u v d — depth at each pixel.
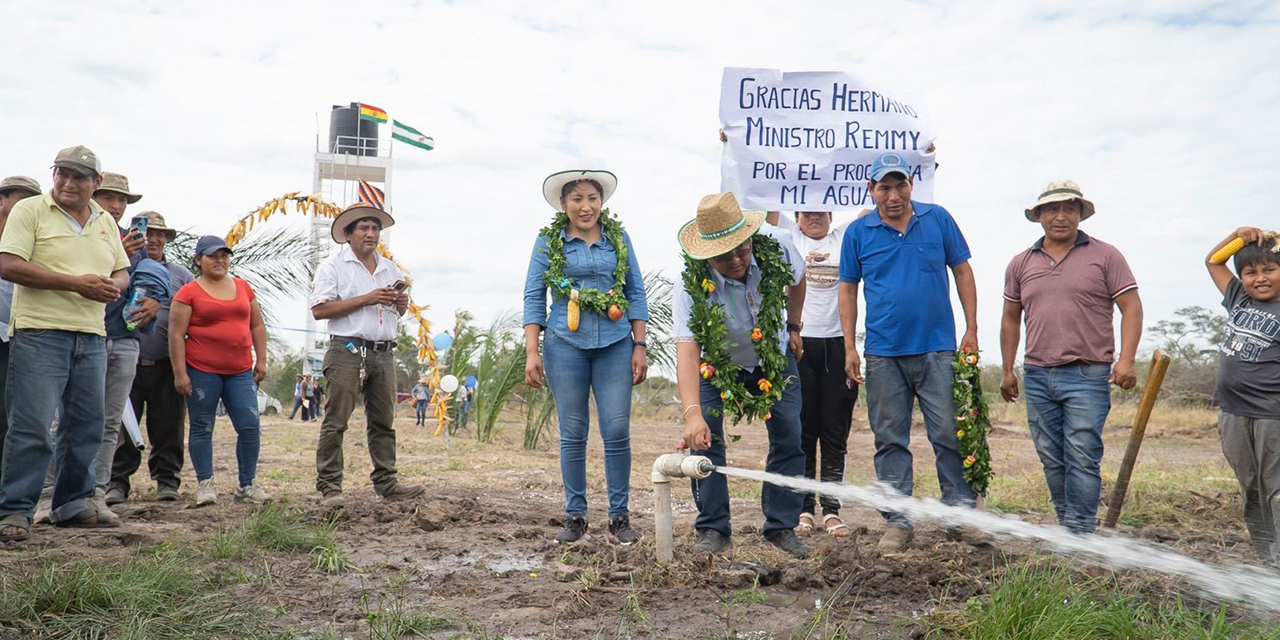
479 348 17.28
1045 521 6.96
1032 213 5.77
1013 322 5.97
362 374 7.23
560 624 3.77
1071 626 3.47
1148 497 7.86
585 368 5.56
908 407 5.57
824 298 6.50
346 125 53.59
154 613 3.80
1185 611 3.71
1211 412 26.52
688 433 4.87
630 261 5.72
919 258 5.51
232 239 10.77
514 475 10.41
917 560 4.73
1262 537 5.25
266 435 17.14
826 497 6.30
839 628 3.67
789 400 5.21
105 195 6.89
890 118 6.91
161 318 7.29
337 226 7.37
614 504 5.54
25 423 5.32
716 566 4.54
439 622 3.78
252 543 5.19
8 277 5.25
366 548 5.34
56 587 3.87
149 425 7.40
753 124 6.88
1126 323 5.43
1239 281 5.40
